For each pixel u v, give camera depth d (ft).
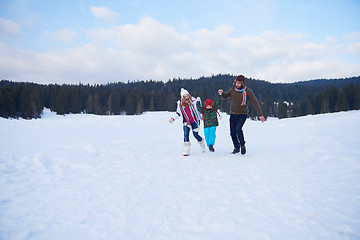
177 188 9.32
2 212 7.04
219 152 17.90
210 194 8.42
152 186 9.70
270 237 5.27
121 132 36.78
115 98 267.18
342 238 4.99
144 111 273.75
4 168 11.96
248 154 15.89
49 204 7.75
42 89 245.86
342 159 11.68
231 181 9.84
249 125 52.08
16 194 8.67
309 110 247.91
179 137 31.50
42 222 6.41
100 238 5.54
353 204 6.62
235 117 15.53
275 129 36.91
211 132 17.24
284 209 6.73
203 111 17.30
